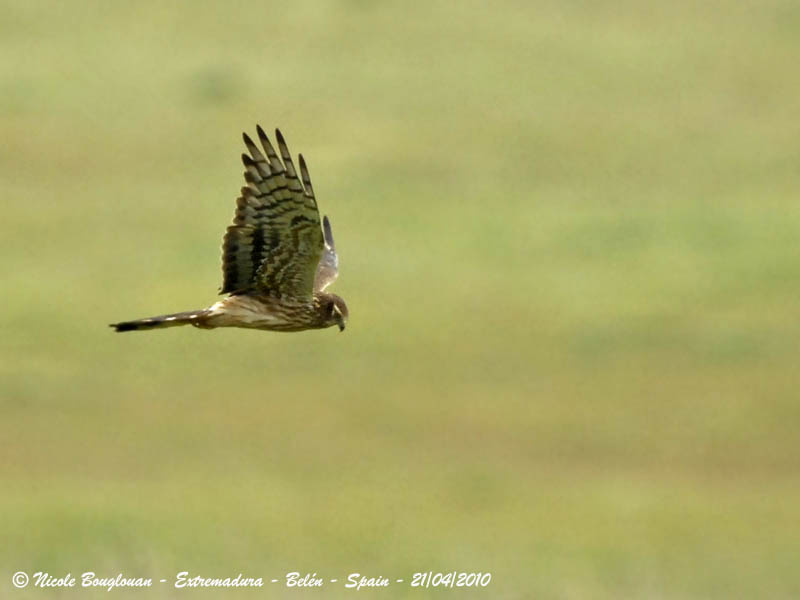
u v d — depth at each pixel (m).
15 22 158.88
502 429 80.50
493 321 98.38
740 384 88.12
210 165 128.38
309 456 74.75
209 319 28.80
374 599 45.81
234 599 44.44
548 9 168.12
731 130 140.62
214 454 74.88
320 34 158.62
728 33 161.50
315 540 54.22
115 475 70.25
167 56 151.62
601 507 64.19
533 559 52.25
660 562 52.00
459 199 122.25
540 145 135.88
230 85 144.38
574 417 82.75
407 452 76.25
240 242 28.58
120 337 93.06
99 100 140.25
